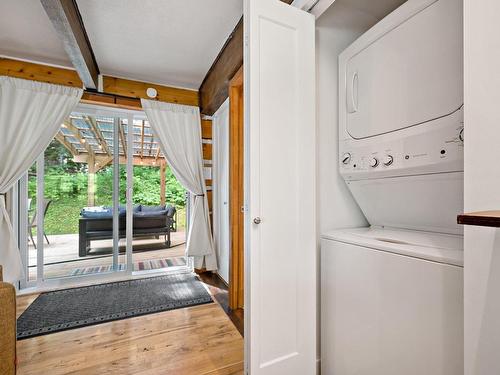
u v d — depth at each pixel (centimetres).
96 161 310
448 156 98
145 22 204
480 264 68
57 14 160
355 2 151
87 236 306
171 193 437
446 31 98
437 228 120
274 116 128
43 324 204
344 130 147
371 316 111
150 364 158
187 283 299
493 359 65
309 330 137
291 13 133
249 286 123
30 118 255
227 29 215
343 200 162
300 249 135
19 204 271
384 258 106
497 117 64
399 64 116
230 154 249
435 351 88
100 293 267
